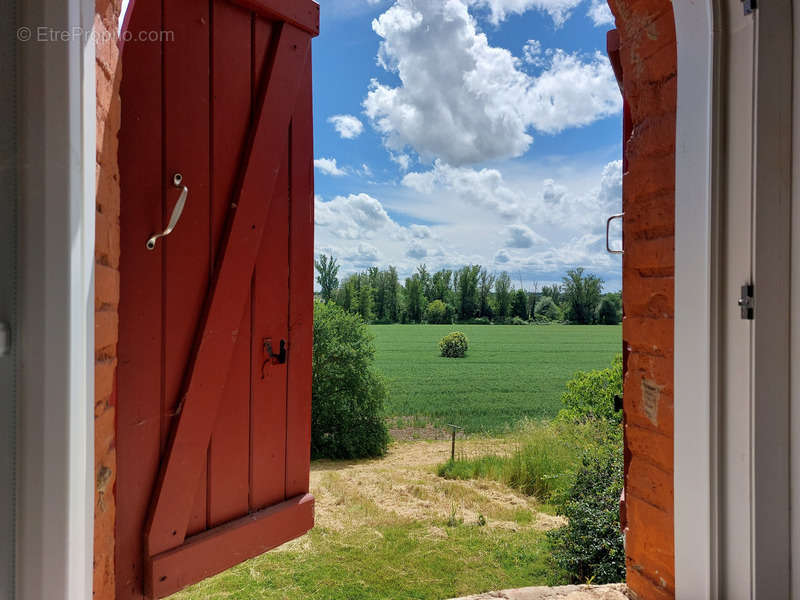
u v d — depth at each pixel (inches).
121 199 56.5
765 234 40.3
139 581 59.5
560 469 300.7
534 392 952.3
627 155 60.6
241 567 225.9
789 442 40.8
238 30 70.3
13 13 27.7
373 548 244.7
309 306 84.7
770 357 40.4
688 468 47.3
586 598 60.7
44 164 28.1
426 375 1125.7
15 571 28.2
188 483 64.6
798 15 40.4
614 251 70.8
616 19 61.5
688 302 47.2
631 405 59.1
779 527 40.7
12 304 27.9
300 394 83.2
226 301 68.5
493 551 238.4
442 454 470.3
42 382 28.2
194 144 64.5
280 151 77.1
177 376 63.4
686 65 47.1
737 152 42.1
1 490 27.9
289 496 81.0
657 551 54.2
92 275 33.9
